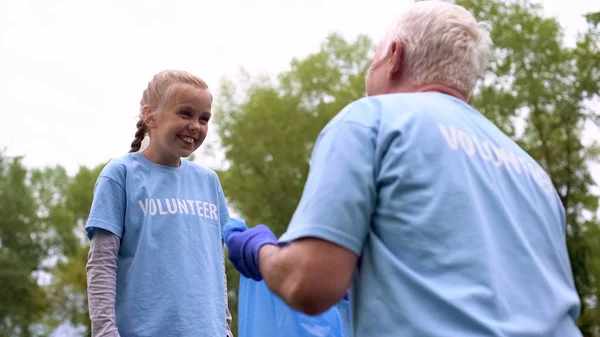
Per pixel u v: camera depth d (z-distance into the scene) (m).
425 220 1.75
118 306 2.89
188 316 2.90
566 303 1.84
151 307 2.88
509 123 23.81
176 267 2.94
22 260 34.00
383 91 2.09
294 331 2.81
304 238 1.75
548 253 1.92
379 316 1.74
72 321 34.50
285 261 1.78
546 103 23.56
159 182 3.06
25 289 33.25
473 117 1.99
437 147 1.82
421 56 2.01
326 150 1.84
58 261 35.41
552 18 23.59
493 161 1.92
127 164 3.04
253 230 2.00
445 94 2.00
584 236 22.44
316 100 27.56
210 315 2.97
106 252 2.87
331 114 25.94
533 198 1.96
